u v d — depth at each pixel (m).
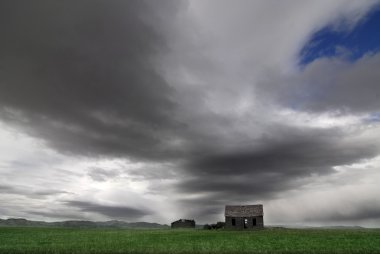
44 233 68.00
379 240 47.03
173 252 32.31
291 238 52.72
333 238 51.56
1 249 34.69
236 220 94.12
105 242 45.69
